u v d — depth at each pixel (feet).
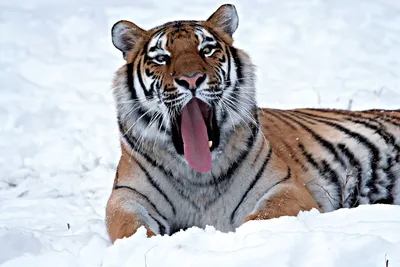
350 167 40.01
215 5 85.87
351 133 40.63
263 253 25.07
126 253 27.45
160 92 32.94
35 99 60.34
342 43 72.33
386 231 26.63
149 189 34.40
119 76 35.06
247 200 34.55
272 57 69.15
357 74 65.41
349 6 81.97
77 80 65.41
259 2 84.58
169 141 33.71
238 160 34.24
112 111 58.18
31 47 72.08
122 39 35.50
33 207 41.65
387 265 23.38
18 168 48.67
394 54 70.54
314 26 75.97
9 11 81.20
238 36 73.82
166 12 83.15
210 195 34.42
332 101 58.44
